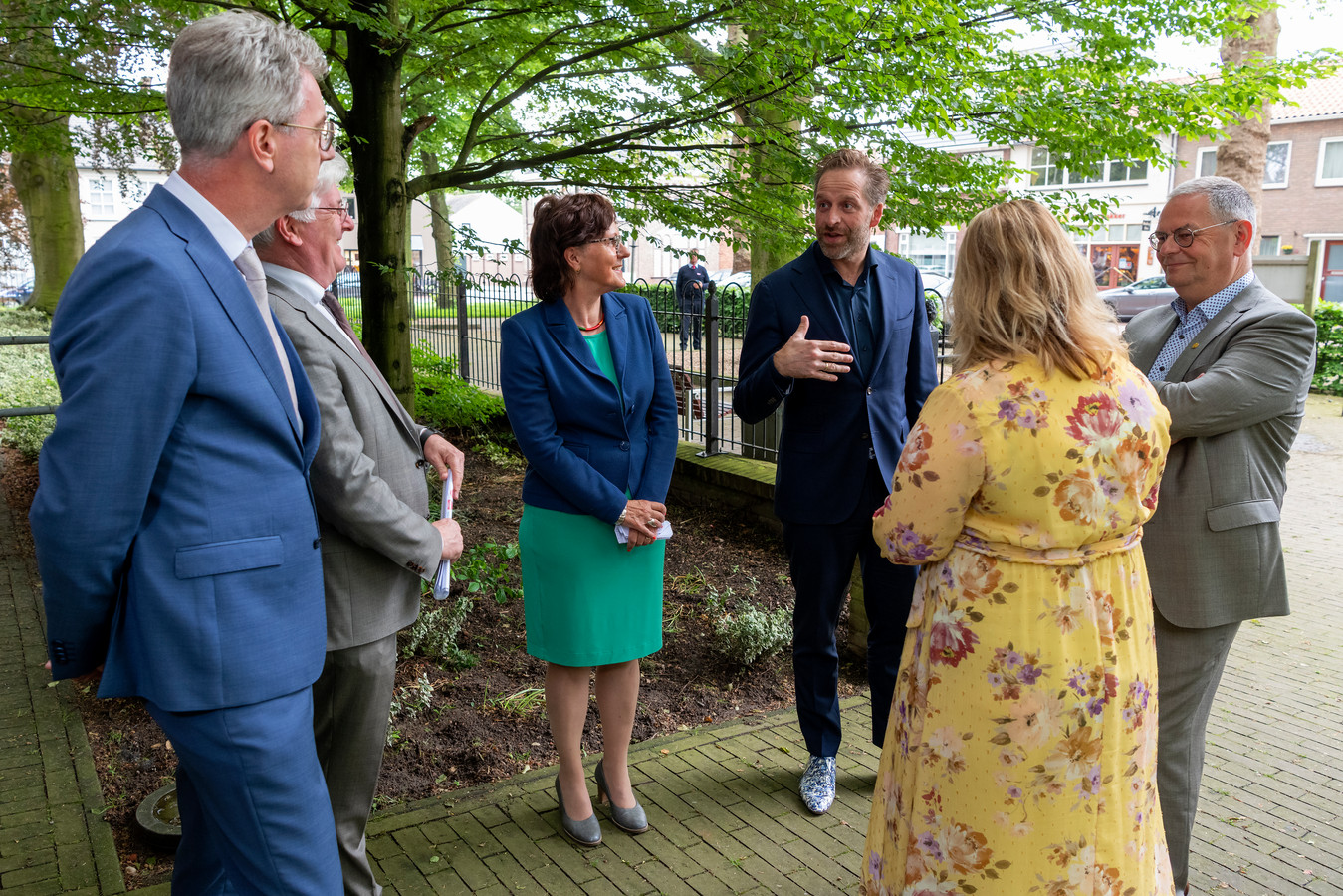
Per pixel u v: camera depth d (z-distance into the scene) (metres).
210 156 1.57
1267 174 28.95
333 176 2.04
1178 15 5.41
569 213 2.61
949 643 1.78
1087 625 1.72
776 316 2.94
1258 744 3.38
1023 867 1.73
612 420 2.67
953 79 4.89
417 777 3.10
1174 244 2.38
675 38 5.61
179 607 1.52
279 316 1.91
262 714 1.60
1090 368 1.69
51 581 1.47
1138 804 1.80
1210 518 2.26
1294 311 2.23
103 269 1.43
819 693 2.93
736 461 6.37
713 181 6.37
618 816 2.78
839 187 2.75
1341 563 5.66
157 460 1.46
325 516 1.97
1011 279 1.72
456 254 6.48
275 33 1.59
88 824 2.71
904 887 1.86
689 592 4.86
